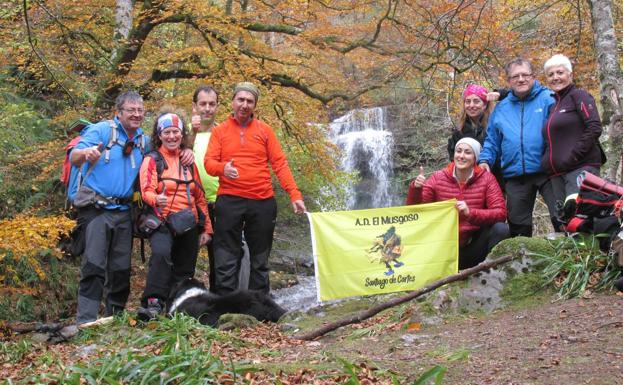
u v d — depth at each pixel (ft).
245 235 22.98
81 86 37.47
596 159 21.03
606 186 19.36
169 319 19.07
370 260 21.34
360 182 74.84
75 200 20.84
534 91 22.30
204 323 20.36
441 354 14.90
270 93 37.63
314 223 21.40
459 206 21.31
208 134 24.56
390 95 63.82
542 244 19.42
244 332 18.80
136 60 36.63
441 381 12.57
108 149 20.93
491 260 19.35
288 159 46.73
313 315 21.61
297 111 40.73
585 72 40.11
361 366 13.96
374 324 19.44
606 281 18.35
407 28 39.63
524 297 18.83
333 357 15.14
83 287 20.61
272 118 40.81
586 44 39.73
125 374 13.25
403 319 19.13
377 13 45.19
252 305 21.11
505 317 17.89
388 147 73.46
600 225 19.34
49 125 38.78
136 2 40.52
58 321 28.12
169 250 20.99
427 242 21.43
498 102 23.43
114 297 21.39
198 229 22.35
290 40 41.93
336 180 50.47
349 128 77.10
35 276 29.91
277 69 41.09
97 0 38.27
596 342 14.52
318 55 41.52
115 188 20.85
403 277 21.33
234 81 36.29
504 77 37.99
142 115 21.36
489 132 22.99
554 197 21.42
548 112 21.94
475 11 37.09
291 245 54.29
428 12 37.47
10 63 37.96
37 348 18.60
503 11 40.88
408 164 70.38
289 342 17.87
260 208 22.62
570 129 20.95
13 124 35.91
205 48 36.14
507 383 12.66
